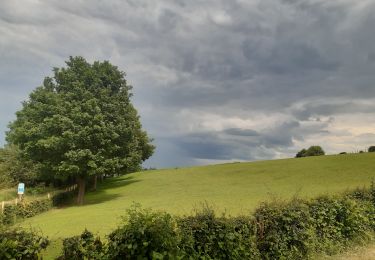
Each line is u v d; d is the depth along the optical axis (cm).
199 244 941
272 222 1180
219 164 8519
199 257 927
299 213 1264
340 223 1448
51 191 5344
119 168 4466
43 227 2608
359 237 1507
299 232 1233
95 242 827
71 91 4462
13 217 2988
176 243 846
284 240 1188
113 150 4344
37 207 3722
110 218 2900
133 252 779
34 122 4847
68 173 4259
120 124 4422
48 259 780
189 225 948
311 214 1359
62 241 823
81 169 4169
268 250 1146
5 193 5106
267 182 5447
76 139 4119
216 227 984
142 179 7150
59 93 4588
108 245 820
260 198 3734
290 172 6169
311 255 1257
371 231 1619
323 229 1370
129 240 791
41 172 4888
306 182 5059
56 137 4175
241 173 6750
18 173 5975
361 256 1313
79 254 800
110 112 4472
